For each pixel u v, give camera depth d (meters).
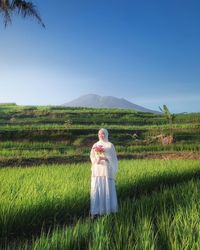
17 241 8.54
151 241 6.73
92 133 50.84
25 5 25.33
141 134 53.00
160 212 8.95
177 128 58.16
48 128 49.12
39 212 9.76
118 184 13.59
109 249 6.64
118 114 82.50
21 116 75.94
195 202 9.48
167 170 18.12
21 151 33.34
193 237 6.82
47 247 6.45
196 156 34.47
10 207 9.28
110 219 8.32
